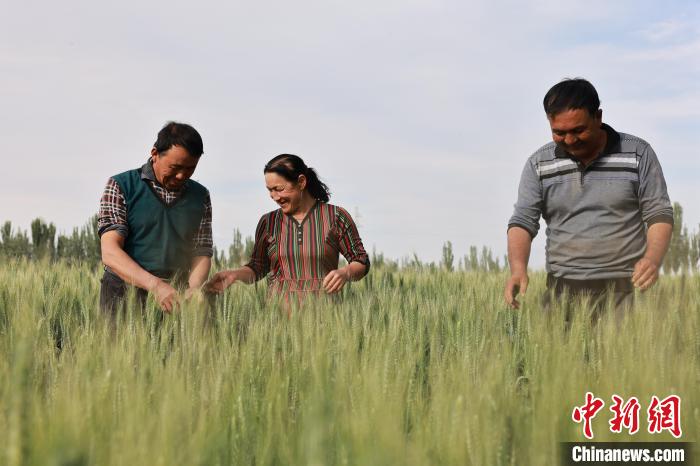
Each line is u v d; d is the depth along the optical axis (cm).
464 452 195
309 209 443
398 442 178
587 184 388
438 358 305
